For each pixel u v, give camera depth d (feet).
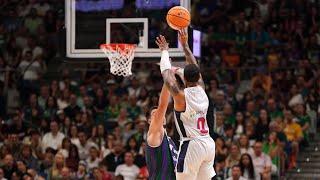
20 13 93.45
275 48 87.15
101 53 55.77
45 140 73.26
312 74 81.56
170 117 70.64
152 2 55.01
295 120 73.82
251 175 65.98
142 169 67.36
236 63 86.58
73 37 55.98
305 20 88.99
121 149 70.13
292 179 71.10
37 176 68.08
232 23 90.68
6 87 84.94
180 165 39.86
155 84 81.61
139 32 55.06
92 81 84.23
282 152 69.87
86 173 69.77
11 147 72.23
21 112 79.82
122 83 81.61
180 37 41.86
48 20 90.89
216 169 66.54
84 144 72.28
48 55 89.10
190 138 39.81
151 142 40.91
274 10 90.48
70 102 77.92
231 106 77.00
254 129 71.61
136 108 77.56
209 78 83.20
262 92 78.59
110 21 55.62
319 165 72.08
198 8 93.50
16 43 90.63
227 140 70.44
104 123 76.74
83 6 55.98
